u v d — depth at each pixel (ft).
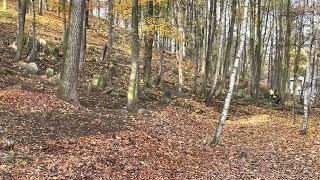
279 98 120.06
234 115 85.97
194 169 40.37
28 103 52.90
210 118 77.00
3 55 87.35
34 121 46.65
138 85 76.02
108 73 92.22
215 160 45.16
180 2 87.35
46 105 53.57
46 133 43.04
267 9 130.31
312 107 117.29
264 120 80.43
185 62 165.07
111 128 49.70
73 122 49.24
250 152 51.08
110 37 103.96
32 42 99.35
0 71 71.10
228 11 124.36
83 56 84.84
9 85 64.44
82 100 67.46
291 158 49.29
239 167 43.32
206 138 56.59
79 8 58.03
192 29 136.67
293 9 113.39
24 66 80.38
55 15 173.88
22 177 30.30
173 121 64.95
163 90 98.22
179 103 82.28
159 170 37.81
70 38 58.54
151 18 76.95
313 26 78.13
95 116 54.70
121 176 34.17
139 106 72.59
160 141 48.42
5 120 44.68
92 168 34.47
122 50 146.51
